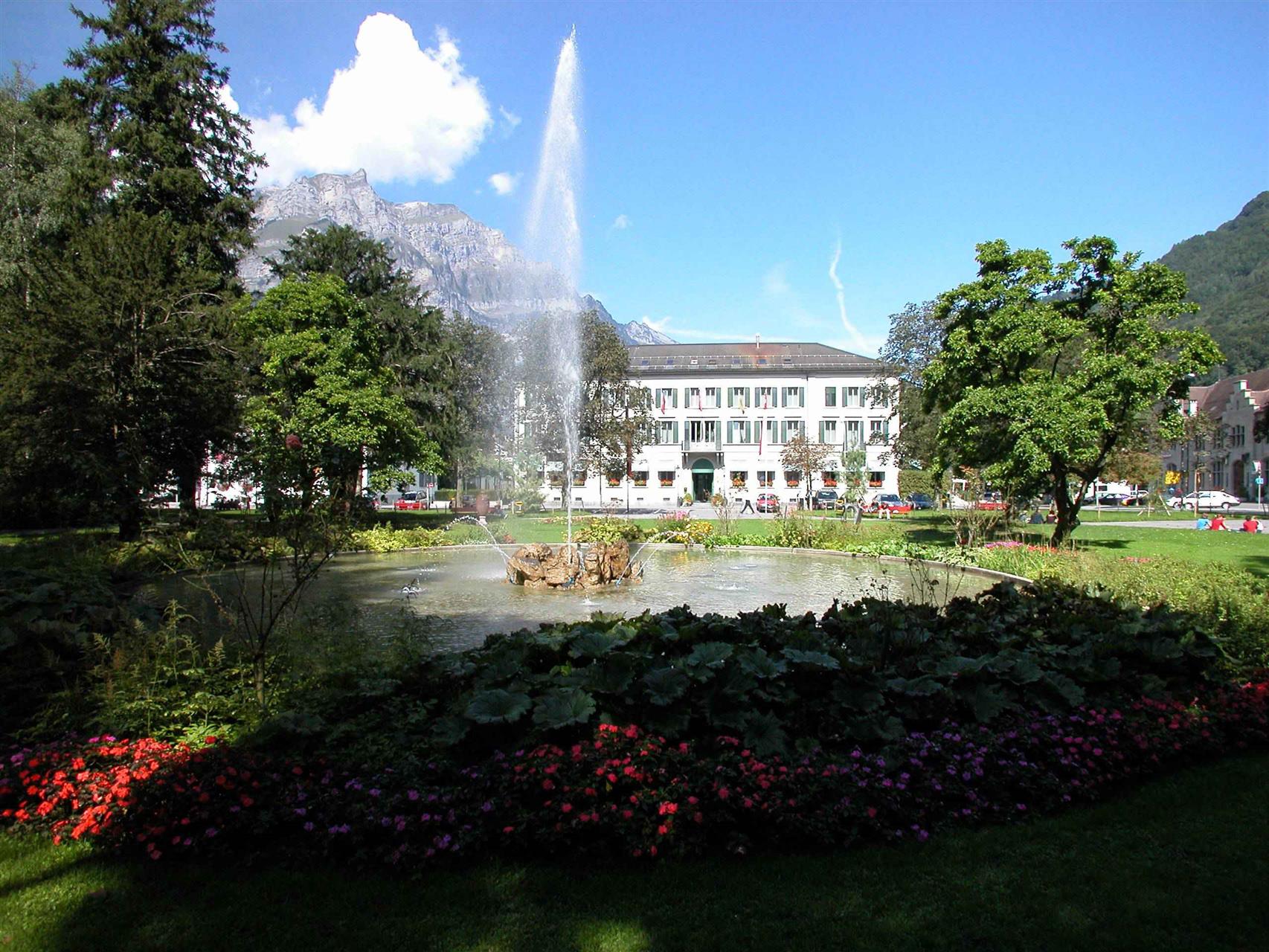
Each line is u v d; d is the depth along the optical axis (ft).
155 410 67.82
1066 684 18.21
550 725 15.25
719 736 15.62
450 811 13.28
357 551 69.56
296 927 11.42
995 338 70.03
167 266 75.66
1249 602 28.89
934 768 15.23
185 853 13.47
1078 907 11.84
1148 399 66.18
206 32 98.68
